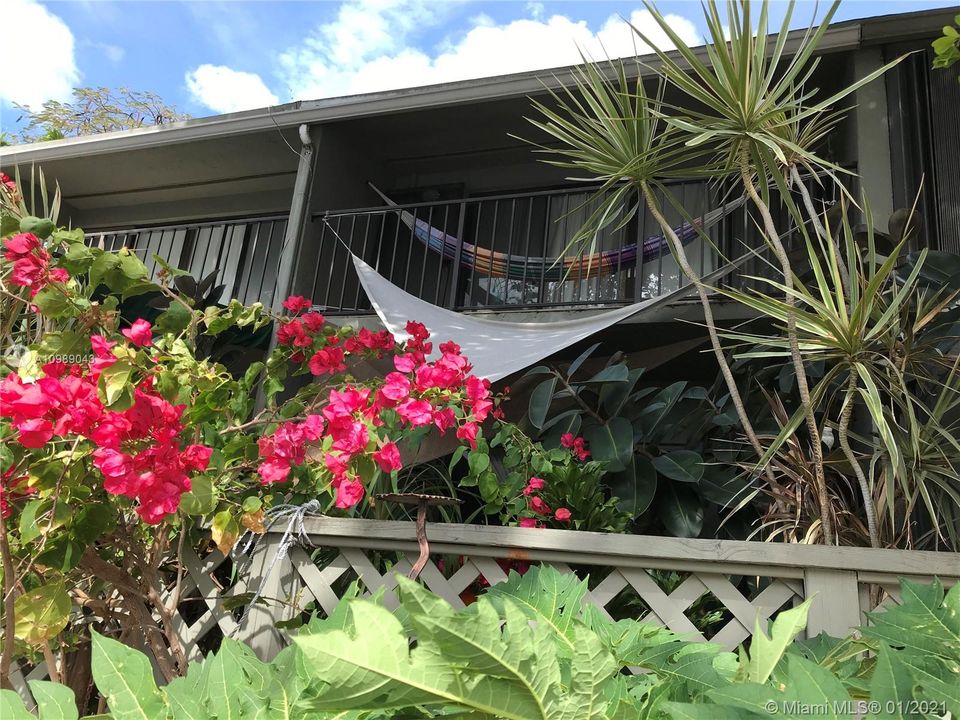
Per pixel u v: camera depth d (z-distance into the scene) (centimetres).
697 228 325
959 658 77
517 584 115
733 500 334
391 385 224
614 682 71
